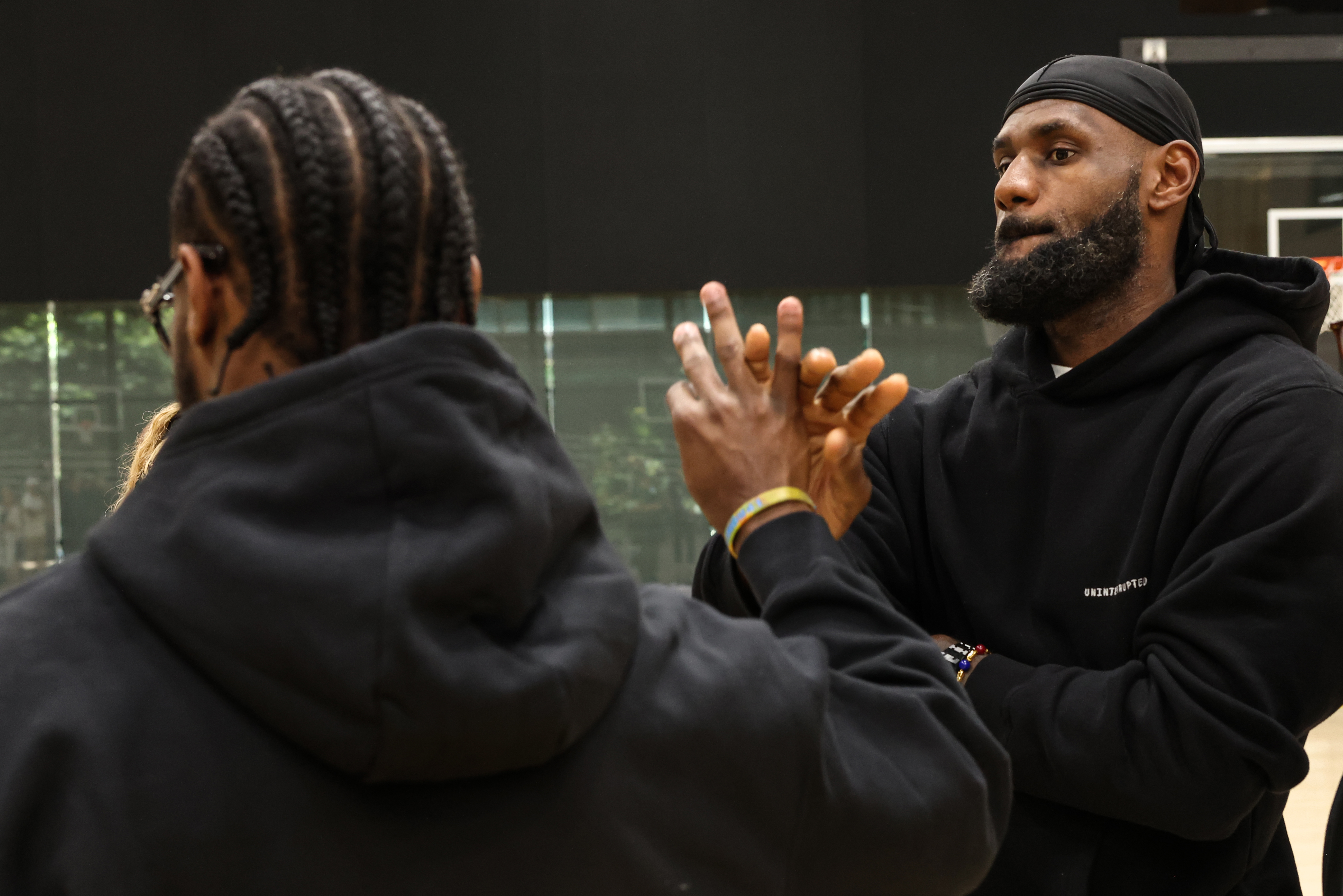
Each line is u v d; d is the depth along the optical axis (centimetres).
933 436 139
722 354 82
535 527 58
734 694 64
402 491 59
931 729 69
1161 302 131
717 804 63
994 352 142
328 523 58
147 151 633
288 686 54
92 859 52
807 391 82
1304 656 107
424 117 69
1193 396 121
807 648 70
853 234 665
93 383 642
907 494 140
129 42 630
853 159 664
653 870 61
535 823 58
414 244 65
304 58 638
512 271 651
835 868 66
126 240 634
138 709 55
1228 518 113
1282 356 120
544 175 650
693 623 70
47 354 640
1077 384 128
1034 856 121
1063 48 648
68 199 630
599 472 667
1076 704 115
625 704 62
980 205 662
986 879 123
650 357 667
